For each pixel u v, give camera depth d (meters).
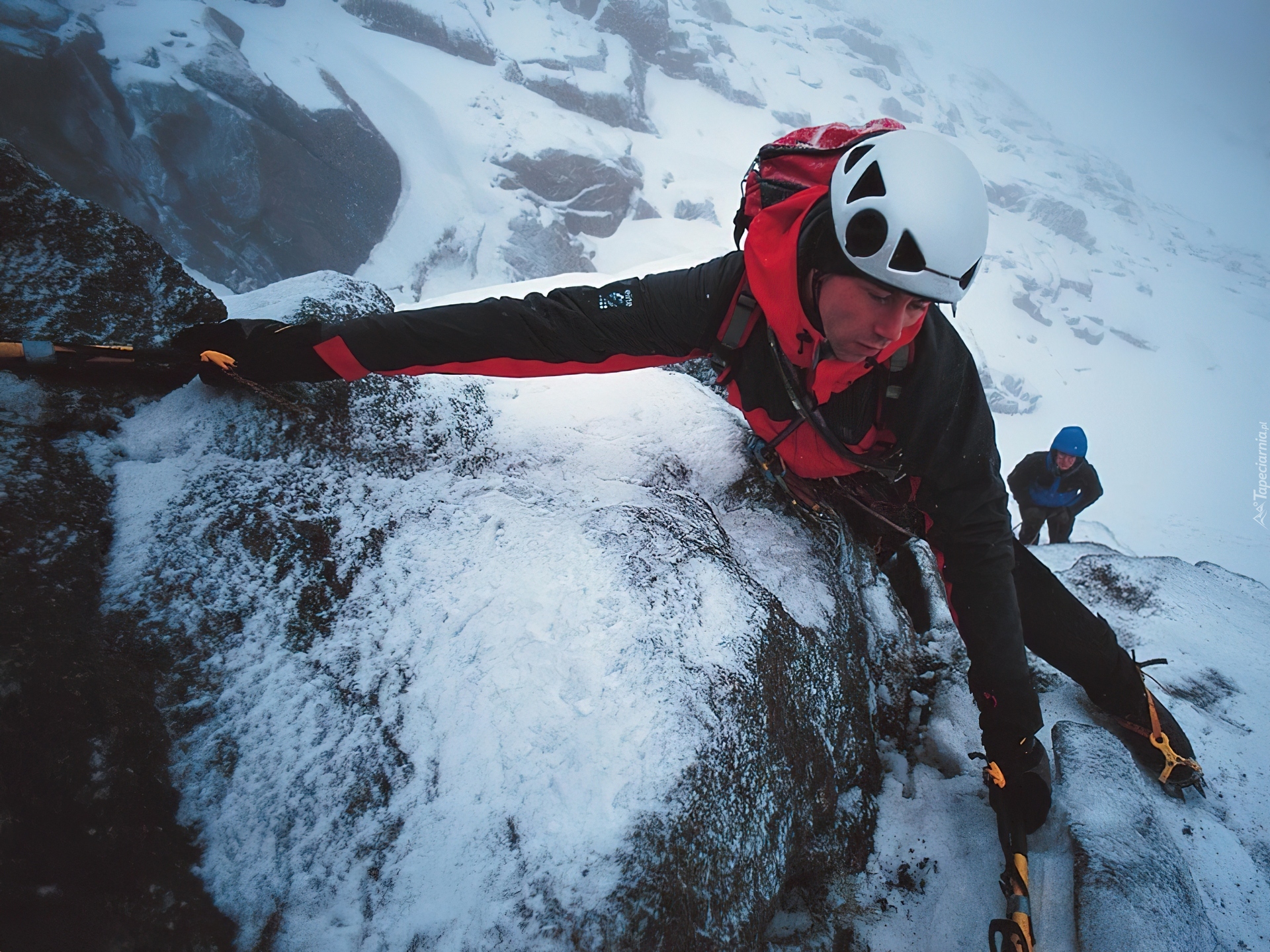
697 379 2.55
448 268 25.48
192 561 1.20
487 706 1.18
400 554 1.37
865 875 1.50
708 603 1.38
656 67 46.31
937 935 1.41
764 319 1.46
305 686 1.16
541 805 1.08
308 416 1.47
